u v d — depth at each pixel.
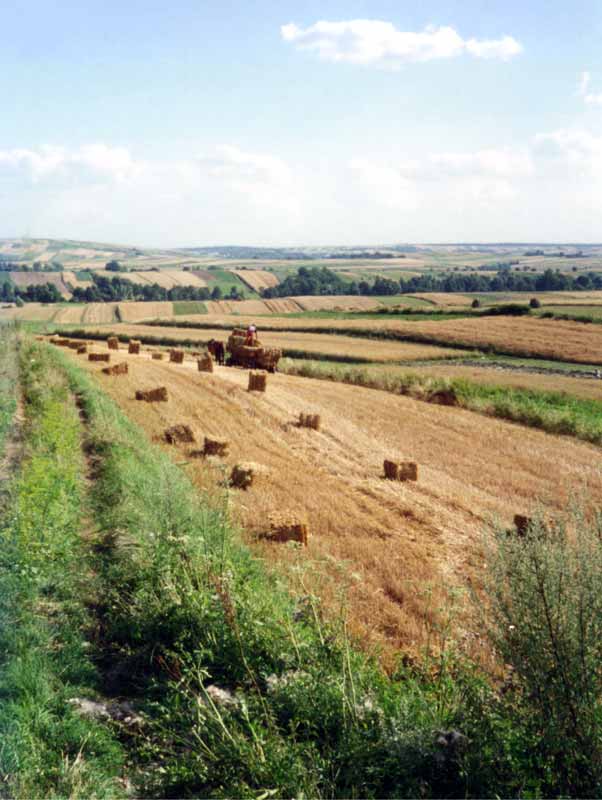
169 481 9.86
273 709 5.34
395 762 4.68
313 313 89.56
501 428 20.86
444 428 20.38
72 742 5.01
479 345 54.31
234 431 18.09
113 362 31.48
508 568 4.89
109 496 10.43
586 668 4.41
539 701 4.55
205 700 5.58
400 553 9.70
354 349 52.69
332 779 4.66
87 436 14.82
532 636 4.64
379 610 7.62
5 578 7.20
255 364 33.28
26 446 12.74
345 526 10.88
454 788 4.57
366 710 5.19
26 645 6.11
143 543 7.99
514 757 4.46
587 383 37.72
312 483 13.42
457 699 5.11
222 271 163.88
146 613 6.75
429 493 13.27
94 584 7.54
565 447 18.50
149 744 5.09
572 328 60.94
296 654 6.00
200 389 24.70
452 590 6.51
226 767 4.77
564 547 4.84
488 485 14.23
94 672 6.03
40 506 9.33
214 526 8.91
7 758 4.57
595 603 4.48
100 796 4.47
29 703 5.25
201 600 6.73
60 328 66.88
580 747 4.30
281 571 8.38
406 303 114.19
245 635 6.27
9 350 23.39
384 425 20.41
